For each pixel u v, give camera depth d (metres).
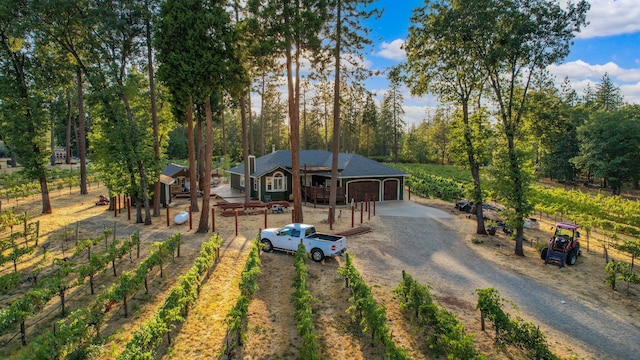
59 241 19.78
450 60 21.80
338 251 17.14
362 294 11.47
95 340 9.53
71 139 85.12
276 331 10.91
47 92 26.17
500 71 21.28
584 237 25.23
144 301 12.70
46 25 21.16
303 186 35.50
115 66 21.39
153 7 21.52
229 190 41.34
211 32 20.27
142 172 23.56
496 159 20.39
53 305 12.29
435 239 22.34
